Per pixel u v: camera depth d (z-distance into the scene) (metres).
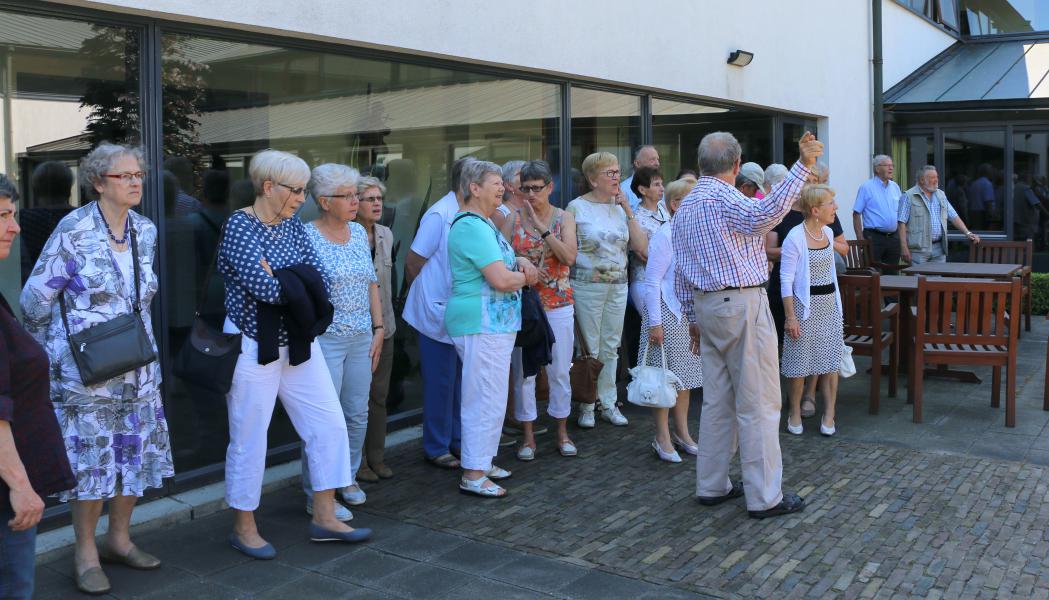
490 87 6.47
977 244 10.21
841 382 7.68
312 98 5.24
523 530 4.23
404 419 5.95
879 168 10.02
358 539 4.06
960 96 12.83
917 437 5.85
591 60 7.09
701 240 4.26
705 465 4.52
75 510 3.57
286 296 3.68
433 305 5.08
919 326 6.18
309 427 3.98
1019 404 6.75
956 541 4.04
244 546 3.94
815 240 5.76
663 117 8.37
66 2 4.04
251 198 4.93
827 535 4.12
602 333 6.00
